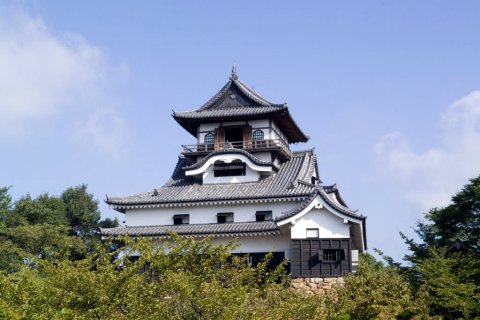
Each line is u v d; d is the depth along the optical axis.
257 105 48.91
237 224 40.84
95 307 17.17
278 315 15.85
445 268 32.38
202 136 49.06
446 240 42.84
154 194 44.47
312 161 49.28
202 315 15.56
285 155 48.38
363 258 50.94
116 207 43.56
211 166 46.09
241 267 21.20
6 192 56.03
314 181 50.62
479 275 32.84
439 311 32.16
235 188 44.38
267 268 38.66
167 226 42.47
